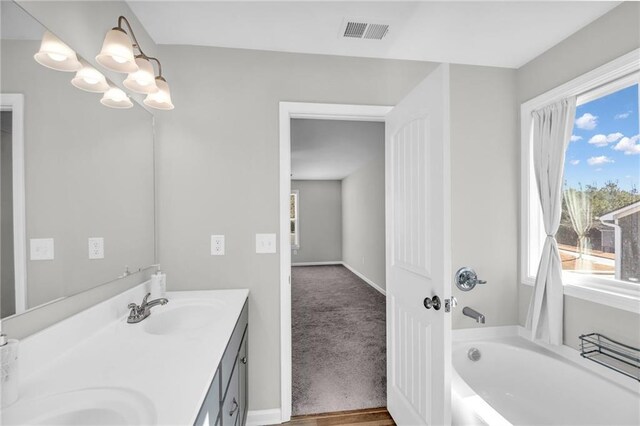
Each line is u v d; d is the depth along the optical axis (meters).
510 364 2.04
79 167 1.11
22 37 0.87
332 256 8.09
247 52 1.88
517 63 2.17
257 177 1.88
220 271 1.86
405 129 1.68
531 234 2.19
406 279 1.69
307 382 2.26
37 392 0.78
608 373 1.66
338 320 3.62
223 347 1.02
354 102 1.99
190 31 1.70
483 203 2.23
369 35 1.78
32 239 0.90
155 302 1.36
